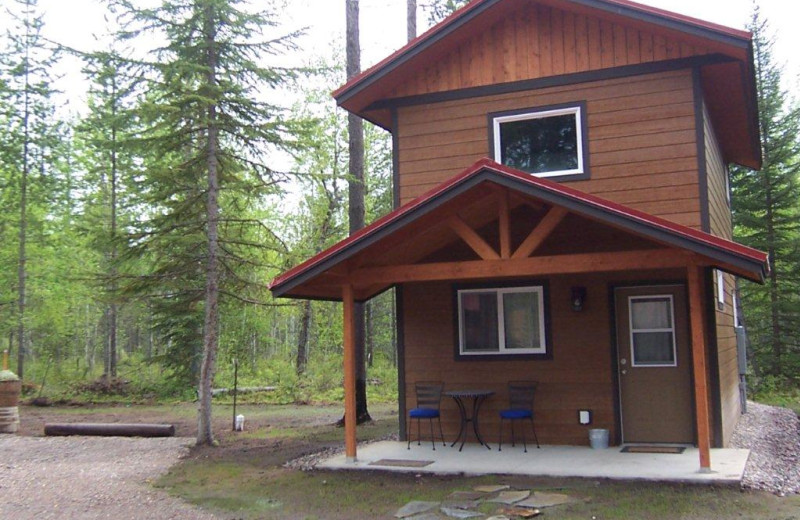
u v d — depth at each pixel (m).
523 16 10.47
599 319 9.95
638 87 9.78
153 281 12.37
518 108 10.35
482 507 6.92
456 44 10.73
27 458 10.80
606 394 9.84
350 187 14.84
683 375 9.60
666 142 9.58
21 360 23.28
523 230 10.49
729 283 12.73
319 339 29.50
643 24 9.62
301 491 7.98
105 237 12.04
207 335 12.08
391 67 10.66
